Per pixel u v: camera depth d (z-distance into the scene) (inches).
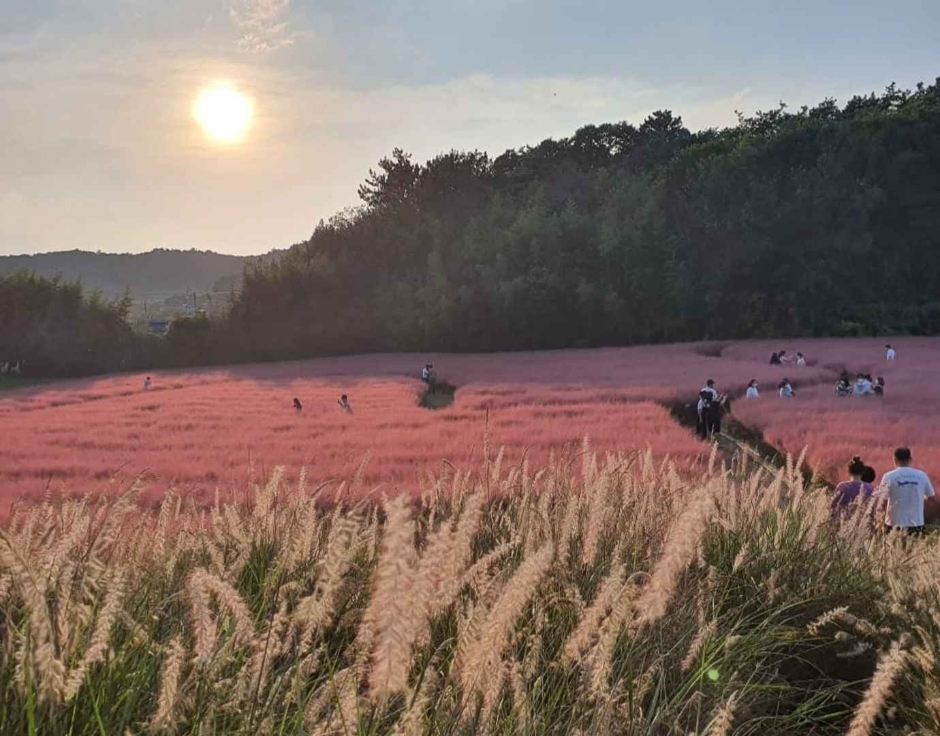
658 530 161.3
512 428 951.0
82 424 1226.6
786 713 143.8
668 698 121.2
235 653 99.9
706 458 589.9
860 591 175.2
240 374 2516.0
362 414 1273.4
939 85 4025.6
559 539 137.6
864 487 338.3
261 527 153.6
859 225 3088.1
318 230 3814.0
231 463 767.1
